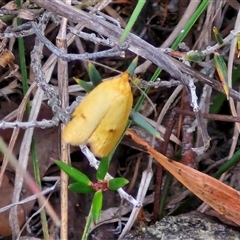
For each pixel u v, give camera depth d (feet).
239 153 0.68
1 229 0.69
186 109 0.71
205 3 0.67
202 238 0.65
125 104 0.56
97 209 0.59
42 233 0.71
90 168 0.72
